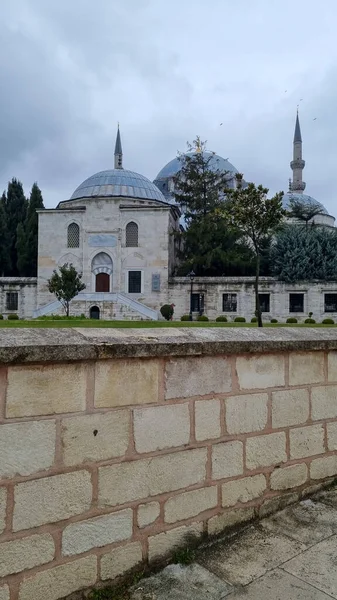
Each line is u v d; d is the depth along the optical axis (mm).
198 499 3926
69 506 3209
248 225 36875
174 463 3781
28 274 65812
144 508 3586
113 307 54438
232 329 4559
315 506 4629
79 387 3289
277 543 3969
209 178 64812
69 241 59938
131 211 58750
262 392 4438
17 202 73500
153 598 3260
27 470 3041
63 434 3203
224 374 4145
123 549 3455
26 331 3297
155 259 57906
